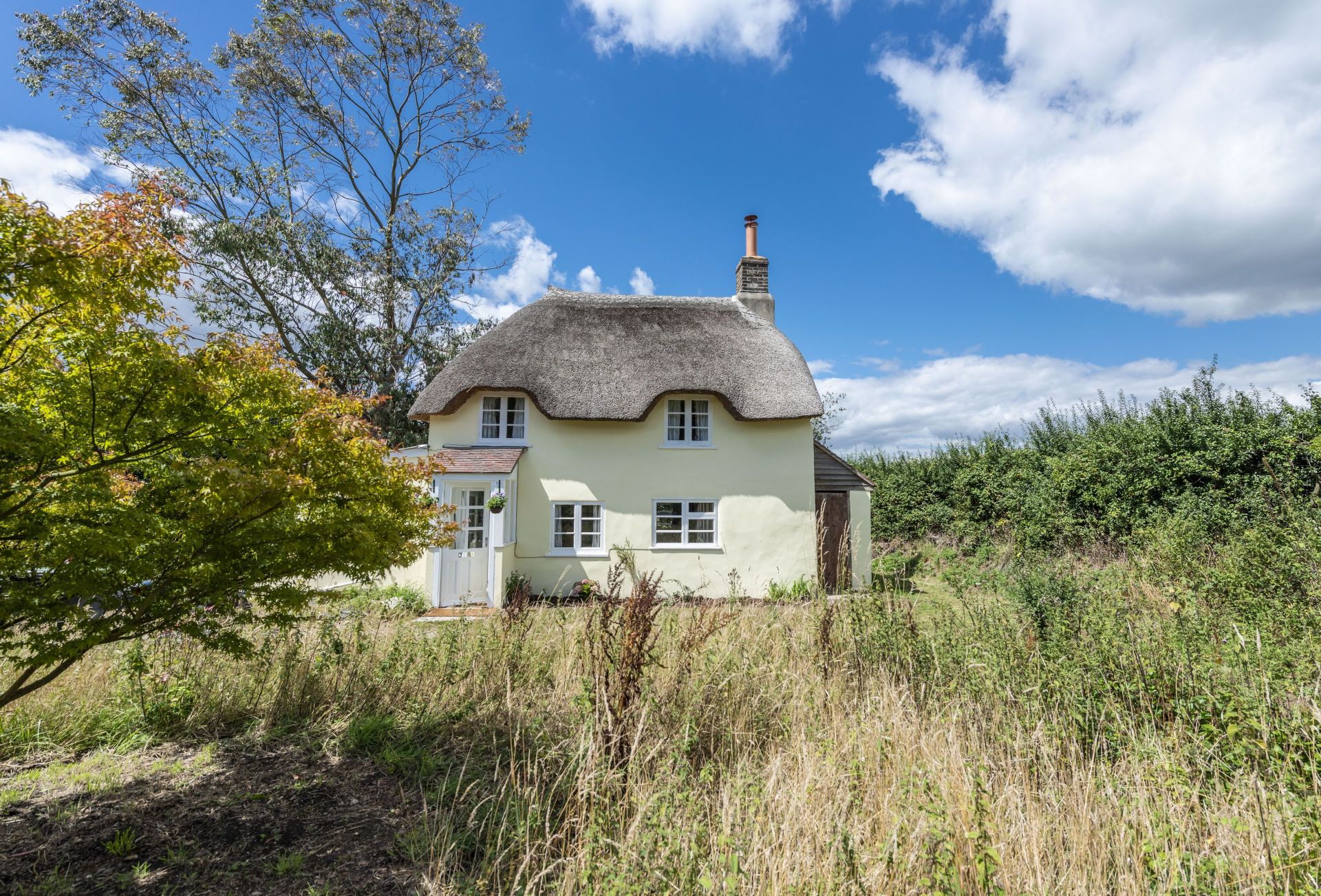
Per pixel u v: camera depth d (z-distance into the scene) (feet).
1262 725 10.42
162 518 11.19
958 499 60.08
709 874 8.30
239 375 12.17
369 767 13.99
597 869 8.79
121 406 10.50
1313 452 34.14
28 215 8.79
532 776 13.06
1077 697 12.98
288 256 61.21
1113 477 43.27
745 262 56.03
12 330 10.07
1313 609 17.31
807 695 15.37
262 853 10.64
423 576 41.04
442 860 9.72
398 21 69.46
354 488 13.56
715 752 13.57
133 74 60.80
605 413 44.57
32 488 9.78
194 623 13.02
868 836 9.41
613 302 53.67
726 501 46.55
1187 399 42.86
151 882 9.74
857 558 47.67
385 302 65.51
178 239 11.64
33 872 9.89
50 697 16.53
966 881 8.34
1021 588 19.85
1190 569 26.25
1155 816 9.72
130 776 13.43
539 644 21.29
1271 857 8.26
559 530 45.68
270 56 65.00
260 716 16.55
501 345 47.26
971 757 11.13
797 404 45.68
